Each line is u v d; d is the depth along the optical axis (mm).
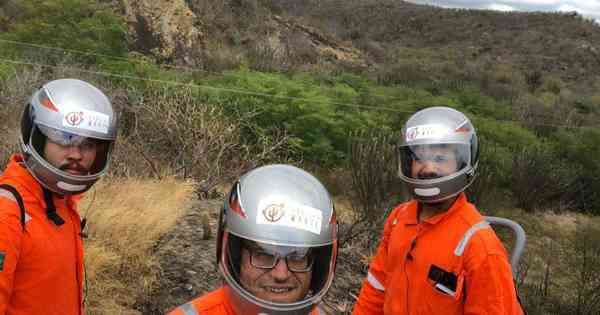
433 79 26703
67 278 2451
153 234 5516
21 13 15750
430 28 69062
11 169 2383
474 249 2492
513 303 2465
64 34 12398
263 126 11047
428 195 2666
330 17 72750
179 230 6070
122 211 5520
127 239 5246
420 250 2641
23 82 8688
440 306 2553
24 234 2248
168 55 18484
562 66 52094
